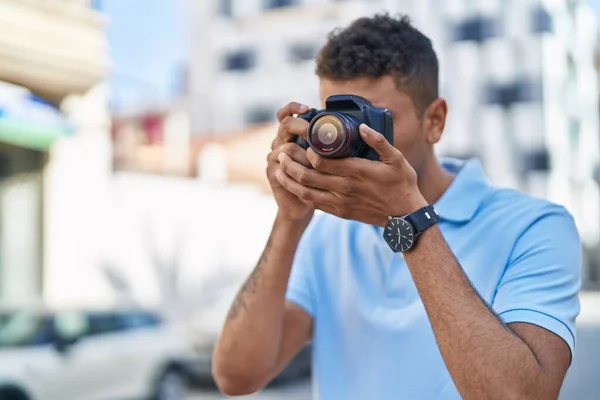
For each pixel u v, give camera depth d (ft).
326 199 3.94
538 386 3.60
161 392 23.58
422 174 4.83
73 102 29.45
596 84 81.71
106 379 21.59
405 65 4.54
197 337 26.94
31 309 20.95
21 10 25.22
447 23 88.69
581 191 87.15
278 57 98.84
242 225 42.50
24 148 28.63
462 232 4.62
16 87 25.26
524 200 4.58
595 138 85.81
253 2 99.96
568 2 59.11
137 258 35.58
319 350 5.04
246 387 5.19
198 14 101.40
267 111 98.84
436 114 4.79
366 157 3.81
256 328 4.98
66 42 27.17
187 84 100.89
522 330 3.90
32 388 19.34
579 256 4.36
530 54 84.53
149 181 36.52
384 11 4.96
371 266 4.87
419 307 4.54
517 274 4.24
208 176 44.04
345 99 3.86
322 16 95.96
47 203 29.30
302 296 5.23
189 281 38.86
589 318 51.03
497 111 87.86
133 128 61.16
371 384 4.62
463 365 3.63
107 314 22.65
